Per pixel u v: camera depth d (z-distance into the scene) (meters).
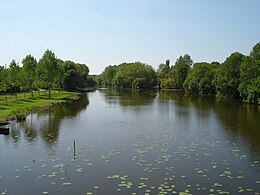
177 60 186.00
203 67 119.81
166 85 157.00
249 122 40.31
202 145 26.91
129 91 137.62
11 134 31.75
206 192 16.05
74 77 124.38
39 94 80.88
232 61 86.31
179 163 21.36
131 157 22.94
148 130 34.59
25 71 70.56
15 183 17.55
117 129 35.25
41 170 19.86
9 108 49.34
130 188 16.64
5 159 22.41
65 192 16.17
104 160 22.16
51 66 78.94
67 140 29.06
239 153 24.14
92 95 104.56
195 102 74.00
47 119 43.00
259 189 16.55
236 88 84.81
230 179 18.11
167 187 16.75
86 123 39.69
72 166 20.70
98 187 16.83
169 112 52.12
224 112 52.06
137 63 177.50
